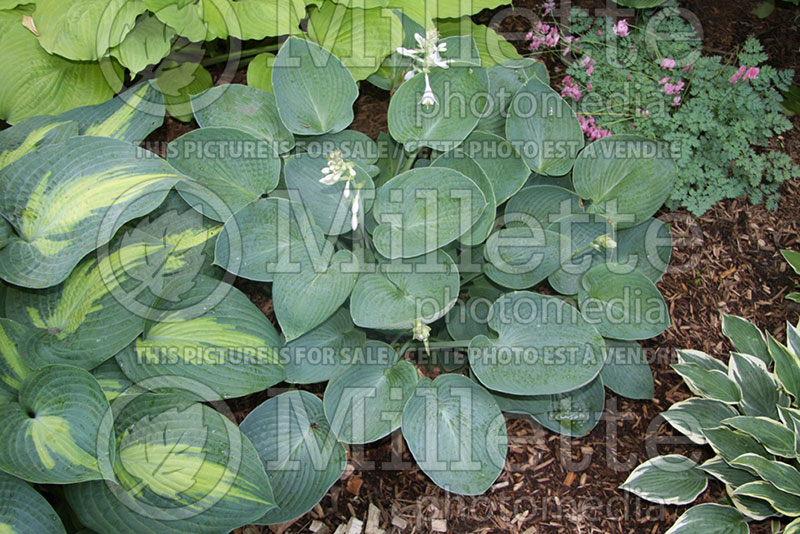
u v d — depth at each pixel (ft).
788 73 5.18
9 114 4.49
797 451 4.05
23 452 3.40
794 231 5.19
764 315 4.91
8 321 3.77
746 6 5.95
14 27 4.44
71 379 3.54
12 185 3.81
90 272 3.93
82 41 4.33
